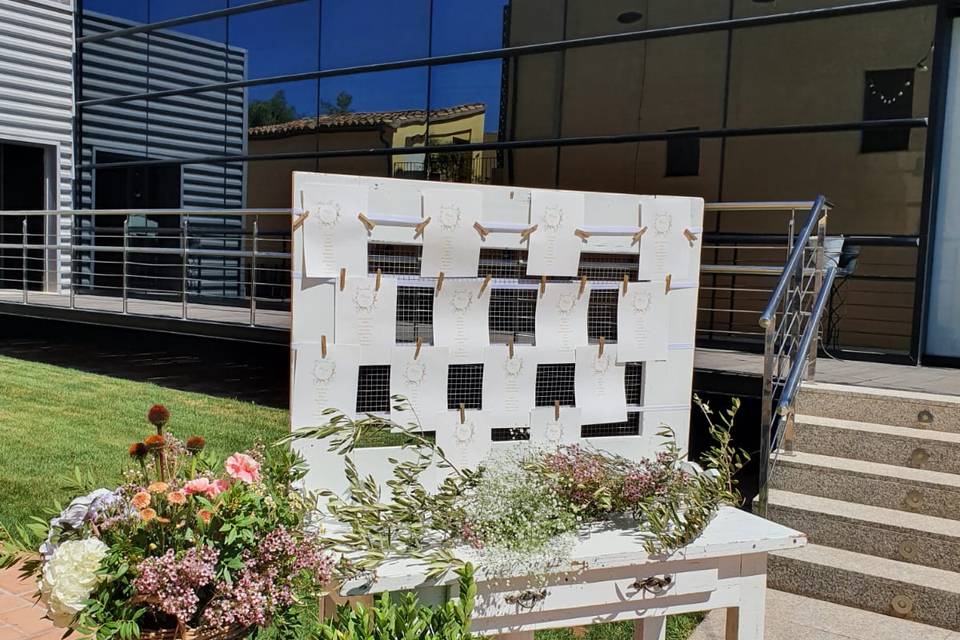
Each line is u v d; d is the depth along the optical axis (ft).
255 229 22.56
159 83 37.01
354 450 7.48
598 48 24.56
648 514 7.17
